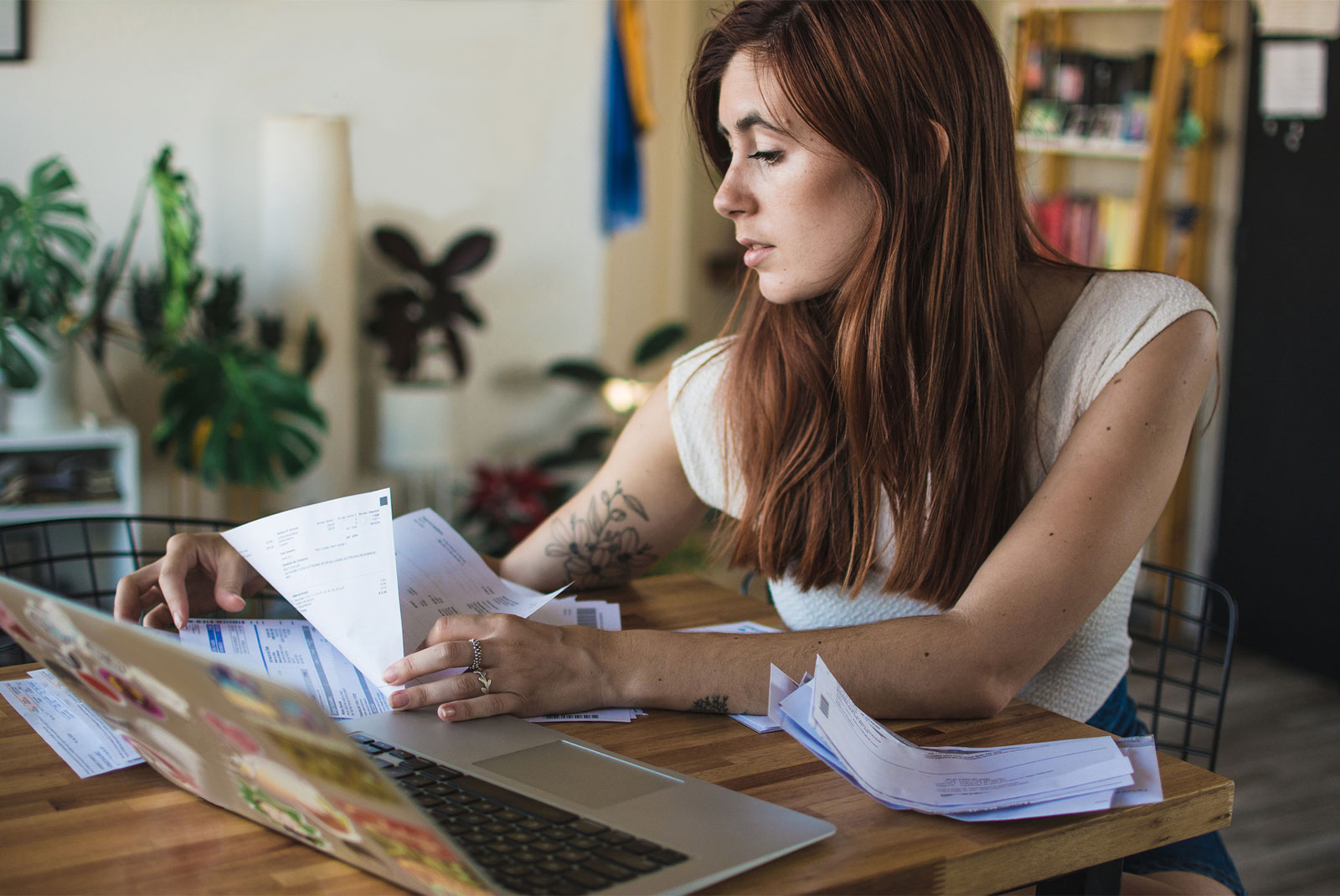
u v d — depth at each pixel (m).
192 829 0.73
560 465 4.09
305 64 3.66
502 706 0.90
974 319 1.07
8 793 0.78
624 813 0.73
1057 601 0.97
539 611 1.16
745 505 1.22
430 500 4.08
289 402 3.26
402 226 3.90
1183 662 3.38
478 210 4.02
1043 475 1.13
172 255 3.17
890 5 1.01
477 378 4.12
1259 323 3.47
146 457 3.55
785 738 0.90
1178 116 3.34
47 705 0.94
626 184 4.14
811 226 1.06
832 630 0.99
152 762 0.79
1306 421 3.36
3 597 0.69
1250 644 3.55
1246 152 3.46
